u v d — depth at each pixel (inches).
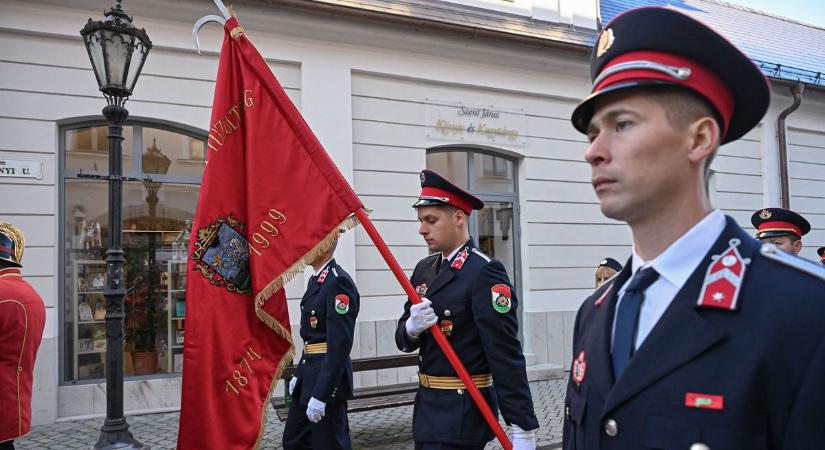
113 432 167.2
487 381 108.7
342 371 139.3
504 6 333.1
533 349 319.9
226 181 107.8
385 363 221.3
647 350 42.7
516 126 327.6
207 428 97.9
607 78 46.1
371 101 292.4
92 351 247.9
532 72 332.2
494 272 108.0
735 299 40.1
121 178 174.4
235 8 259.3
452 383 107.3
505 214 330.3
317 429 141.4
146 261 259.0
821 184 429.7
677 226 45.3
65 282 244.1
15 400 119.9
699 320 41.1
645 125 44.0
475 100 317.7
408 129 299.6
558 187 336.8
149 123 257.1
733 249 43.2
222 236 105.7
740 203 391.9
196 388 99.0
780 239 160.4
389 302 285.0
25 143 232.8
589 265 340.5
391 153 294.5
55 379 231.9
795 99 404.5
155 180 259.1
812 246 420.5
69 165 246.8
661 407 40.6
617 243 350.0
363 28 283.9
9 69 232.1
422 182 121.6
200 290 102.4
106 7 243.6
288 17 268.7
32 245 231.3
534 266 326.0
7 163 229.1
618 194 44.9
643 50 44.7
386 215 290.4
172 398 250.7
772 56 463.8
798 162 420.8
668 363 41.2
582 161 345.7
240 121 111.0
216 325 102.2
